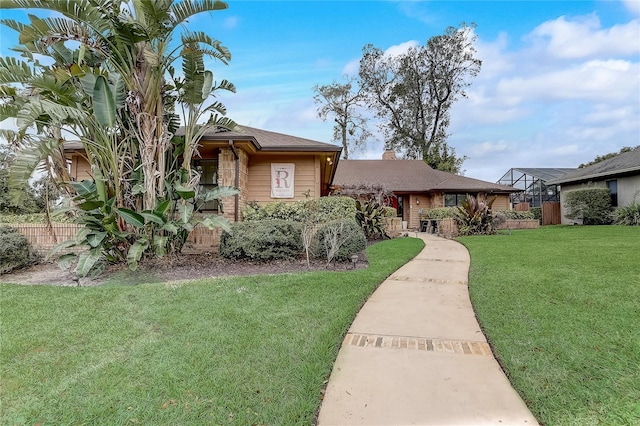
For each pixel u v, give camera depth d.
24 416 2.19
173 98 7.75
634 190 16.20
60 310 4.09
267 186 11.23
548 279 5.36
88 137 6.80
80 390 2.46
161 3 6.15
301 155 11.24
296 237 7.74
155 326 3.63
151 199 6.80
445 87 29.75
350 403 2.35
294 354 3.00
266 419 2.17
